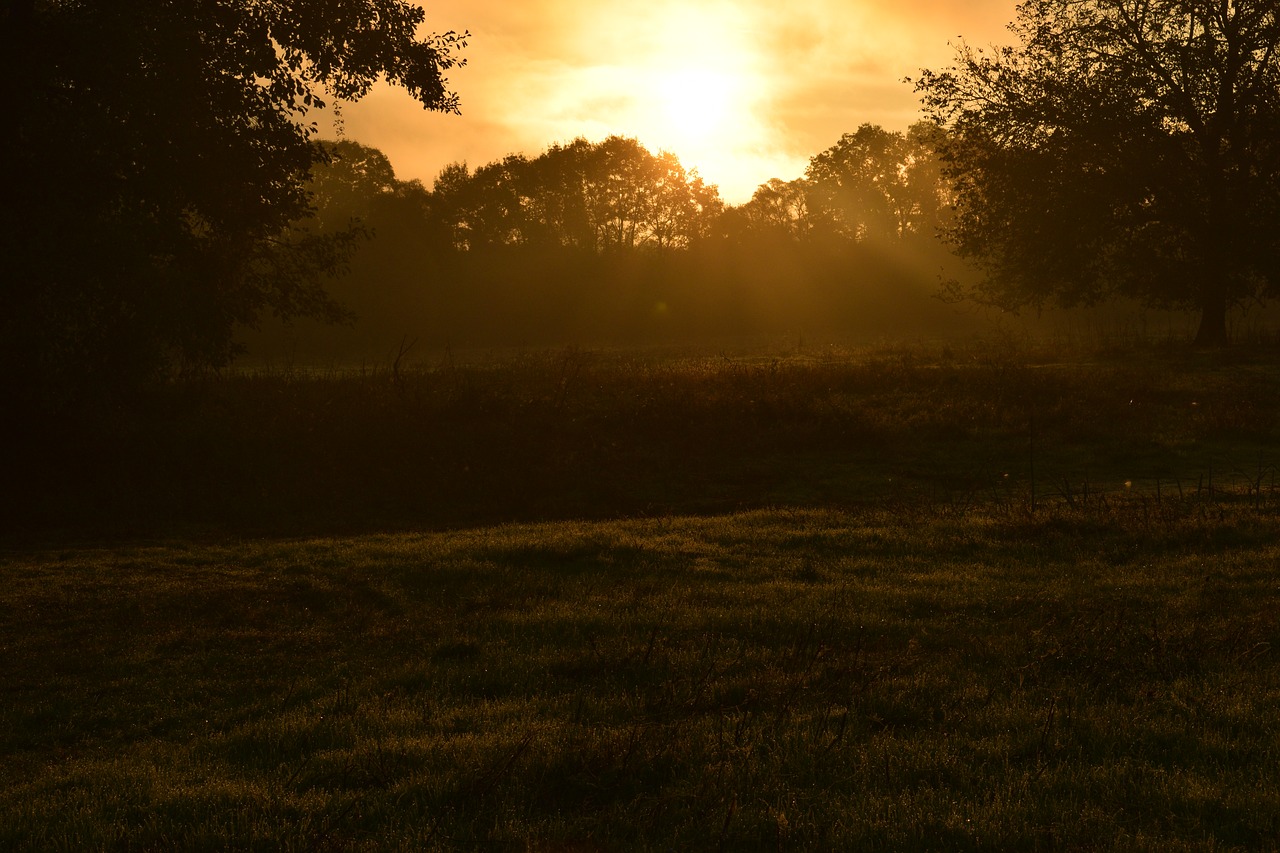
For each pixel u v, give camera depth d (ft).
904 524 41.04
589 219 263.49
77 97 54.70
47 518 49.24
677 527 42.24
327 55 62.23
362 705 21.39
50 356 53.36
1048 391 78.84
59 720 21.97
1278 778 15.64
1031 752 17.35
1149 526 37.19
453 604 30.37
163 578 34.81
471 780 16.25
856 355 119.14
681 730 18.48
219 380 77.87
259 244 65.72
